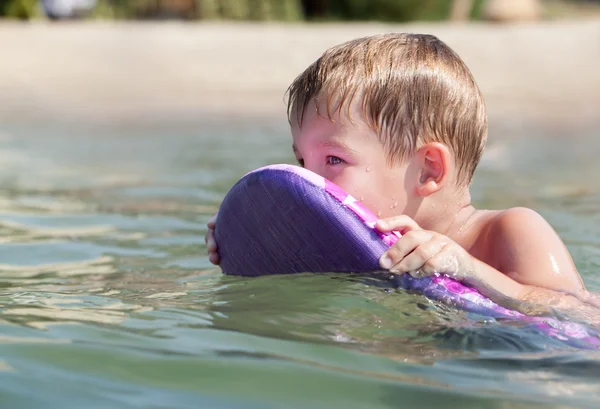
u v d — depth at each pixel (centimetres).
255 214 358
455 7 2864
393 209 372
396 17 2864
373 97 366
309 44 1959
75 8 2512
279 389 235
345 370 251
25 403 221
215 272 394
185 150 891
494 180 737
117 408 220
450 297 325
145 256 442
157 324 295
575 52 1941
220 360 254
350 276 346
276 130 1064
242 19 2730
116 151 885
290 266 356
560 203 628
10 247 459
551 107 1309
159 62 1744
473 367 261
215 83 1527
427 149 372
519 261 360
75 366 248
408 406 227
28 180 706
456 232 384
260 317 305
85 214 566
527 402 234
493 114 1230
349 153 365
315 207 345
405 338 286
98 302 328
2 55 1762
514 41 2067
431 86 377
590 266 438
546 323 307
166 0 2691
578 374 258
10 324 289
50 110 1216
